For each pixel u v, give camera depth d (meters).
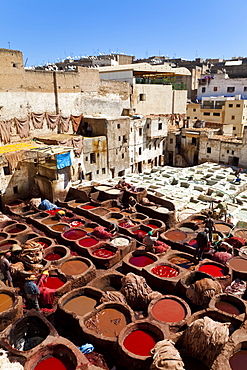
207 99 60.91
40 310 13.05
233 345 8.97
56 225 20.44
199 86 68.31
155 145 44.22
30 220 21.30
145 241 16.77
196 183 31.91
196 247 16.41
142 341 10.55
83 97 36.78
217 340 9.31
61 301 12.45
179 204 25.17
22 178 26.03
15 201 25.50
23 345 11.12
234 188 29.83
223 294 12.44
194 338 9.62
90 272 14.82
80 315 12.12
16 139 29.88
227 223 20.45
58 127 34.12
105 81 39.53
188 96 72.69
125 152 37.81
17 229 20.22
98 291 13.09
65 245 18.22
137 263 15.95
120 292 13.19
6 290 13.02
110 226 19.58
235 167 38.25
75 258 16.09
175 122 53.31
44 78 31.97
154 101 48.91
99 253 17.03
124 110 43.25
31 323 11.26
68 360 9.82
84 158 32.41
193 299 12.80
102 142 34.09
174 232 19.30
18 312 12.09
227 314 10.82
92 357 10.42
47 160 25.27
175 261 16.23
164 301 12.58
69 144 29.91
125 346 10.35
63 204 24.22
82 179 32.38
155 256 16.09
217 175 34.53
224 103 56.25
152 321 11.03
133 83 44.72
